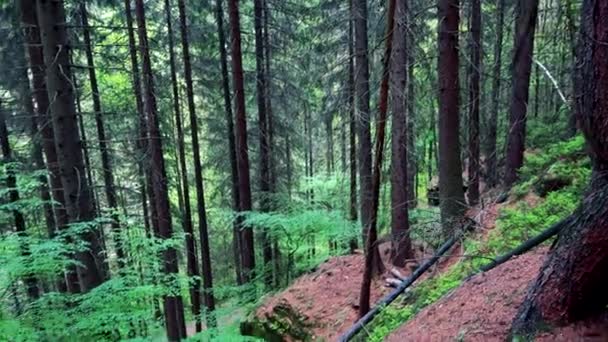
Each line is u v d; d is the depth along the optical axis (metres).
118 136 14.40
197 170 12.55
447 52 6.48
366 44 8.53
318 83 12.55
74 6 10.85
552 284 3.08
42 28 5.77
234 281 18.00
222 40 11.85
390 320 5.89
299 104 14.60
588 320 2.93
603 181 2.85
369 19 9.81
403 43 7.44
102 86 13.16
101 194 15.70
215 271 18.80
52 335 4.65
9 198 6.79
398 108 7.99
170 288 5.83
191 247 13.12
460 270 5.72
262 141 12.73
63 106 5.93
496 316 3.79
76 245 5.40
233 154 12.55
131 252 6.21
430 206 13.73
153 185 11.05
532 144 10.70
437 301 4.99
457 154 6.71
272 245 12.89
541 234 4.51
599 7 2.59
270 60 13.39
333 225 9.57
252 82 13.61
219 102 15.36
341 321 7.81
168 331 9.95
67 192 6.09
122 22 12.68
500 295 4.09
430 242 7.94
